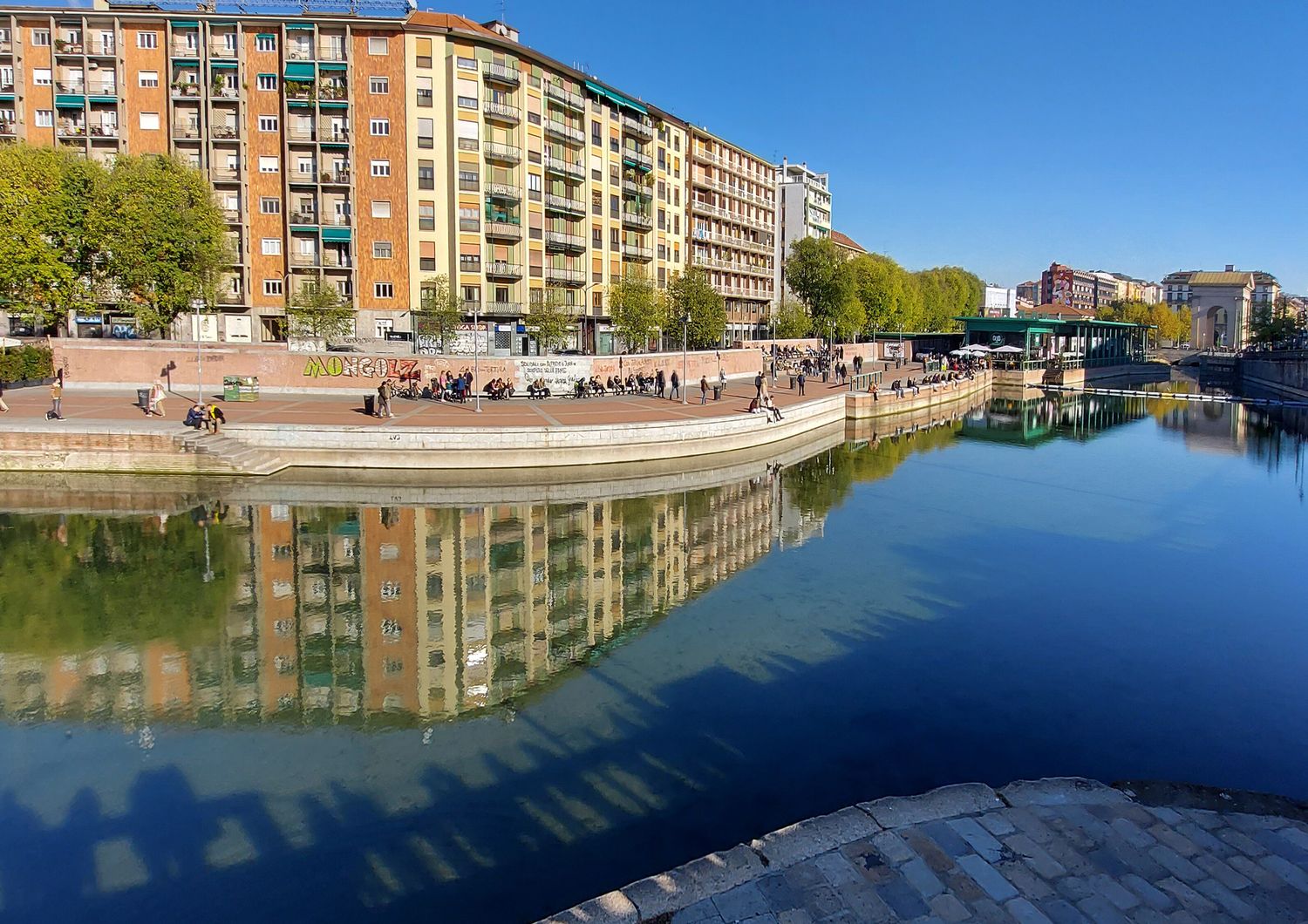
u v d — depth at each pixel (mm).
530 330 55656
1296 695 13445
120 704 12758
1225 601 18344
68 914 8000
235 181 55000
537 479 29906
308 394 41844
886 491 30922
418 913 8031
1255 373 95188
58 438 27984
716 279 90438
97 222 43188
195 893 8320
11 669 14062
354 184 55688
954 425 54031
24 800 10055
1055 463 38500
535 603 17703
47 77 54781
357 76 55312
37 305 43562
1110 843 7293
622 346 62281
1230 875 6840
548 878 8562
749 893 6516
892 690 13445
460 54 56000
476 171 57031
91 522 23125
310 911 8047
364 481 28594
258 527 23016
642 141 75250
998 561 21500
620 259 72438
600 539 23016
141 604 17188
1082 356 96188
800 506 27828
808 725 12148
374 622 16484
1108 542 23625
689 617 16938
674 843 9203
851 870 6824
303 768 10875
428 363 42406
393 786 10422
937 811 7789
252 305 56219
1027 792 8211
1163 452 42156
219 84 54969
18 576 18750
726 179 92438
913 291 104250
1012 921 6180
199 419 29516
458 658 14695
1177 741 11812
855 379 57906
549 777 10648
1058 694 13367
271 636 15633
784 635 15906
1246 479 34688
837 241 123938
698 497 28641
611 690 13367
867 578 19812
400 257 56344
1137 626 16688
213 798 10141
